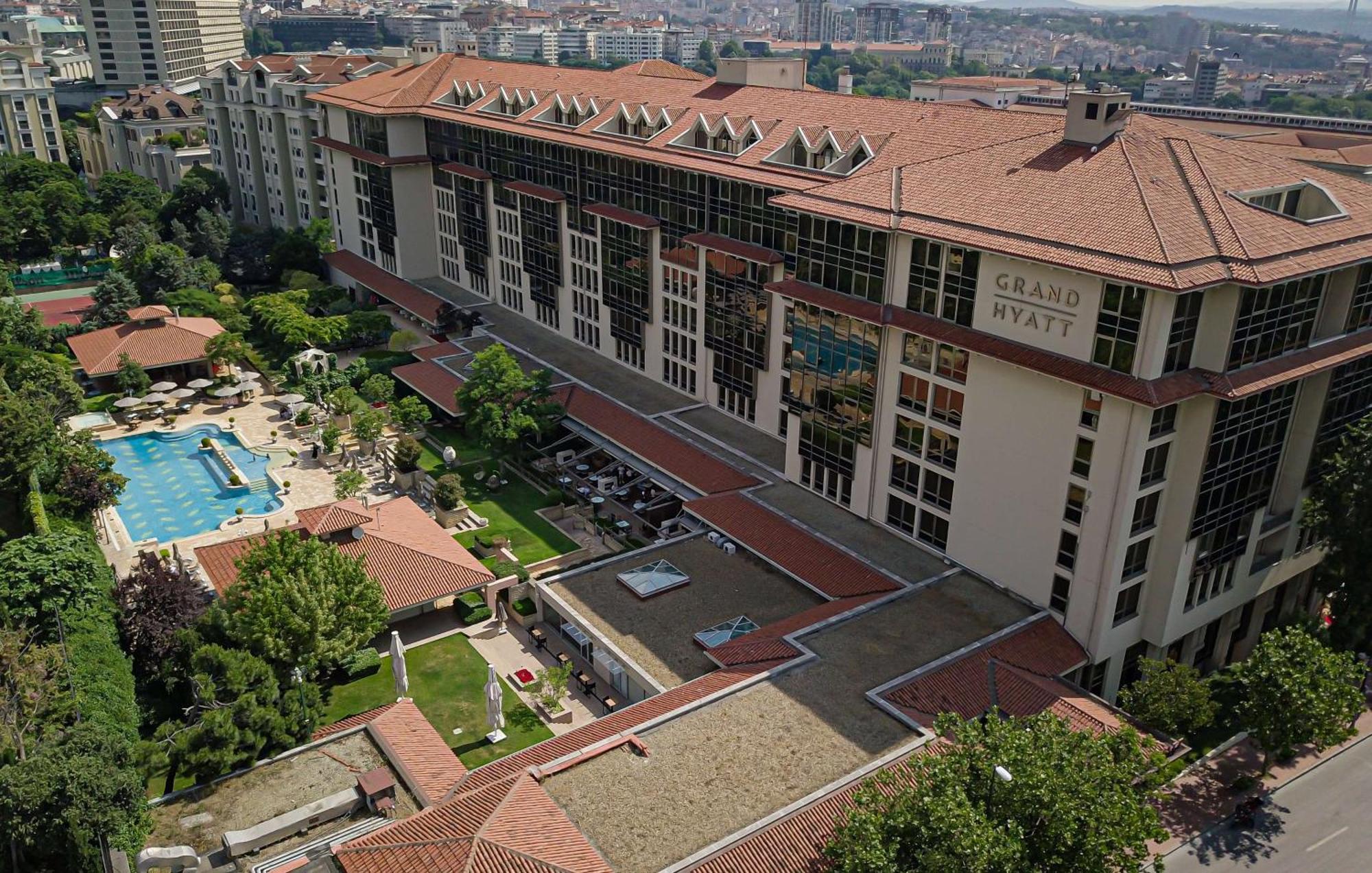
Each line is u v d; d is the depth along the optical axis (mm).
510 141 107000
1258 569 63406
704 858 40656
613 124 95062
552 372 94938
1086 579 55094
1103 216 53688
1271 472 59594
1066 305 53031
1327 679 49188
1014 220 56250
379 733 51625
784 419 79312
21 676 49969
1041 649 55031
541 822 41906
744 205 77938
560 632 65562
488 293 119875
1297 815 50875
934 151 70312
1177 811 50906
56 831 42375
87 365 100562
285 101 147750
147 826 45406
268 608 54531
